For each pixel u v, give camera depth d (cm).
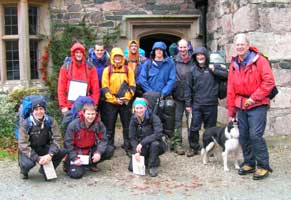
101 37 950
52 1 939
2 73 900
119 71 625
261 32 680
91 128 534
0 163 595
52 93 924
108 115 631
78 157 528
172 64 634
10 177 531
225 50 802
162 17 952
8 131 712
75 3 945
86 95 598
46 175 509
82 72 597
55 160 531
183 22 962
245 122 523
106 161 606
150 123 554
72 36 941
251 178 518
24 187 492
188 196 456
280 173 534
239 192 467
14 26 903
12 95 800
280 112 685
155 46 628
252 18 679
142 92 646
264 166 516
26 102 517
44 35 933
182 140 726
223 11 813
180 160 608
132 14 955
